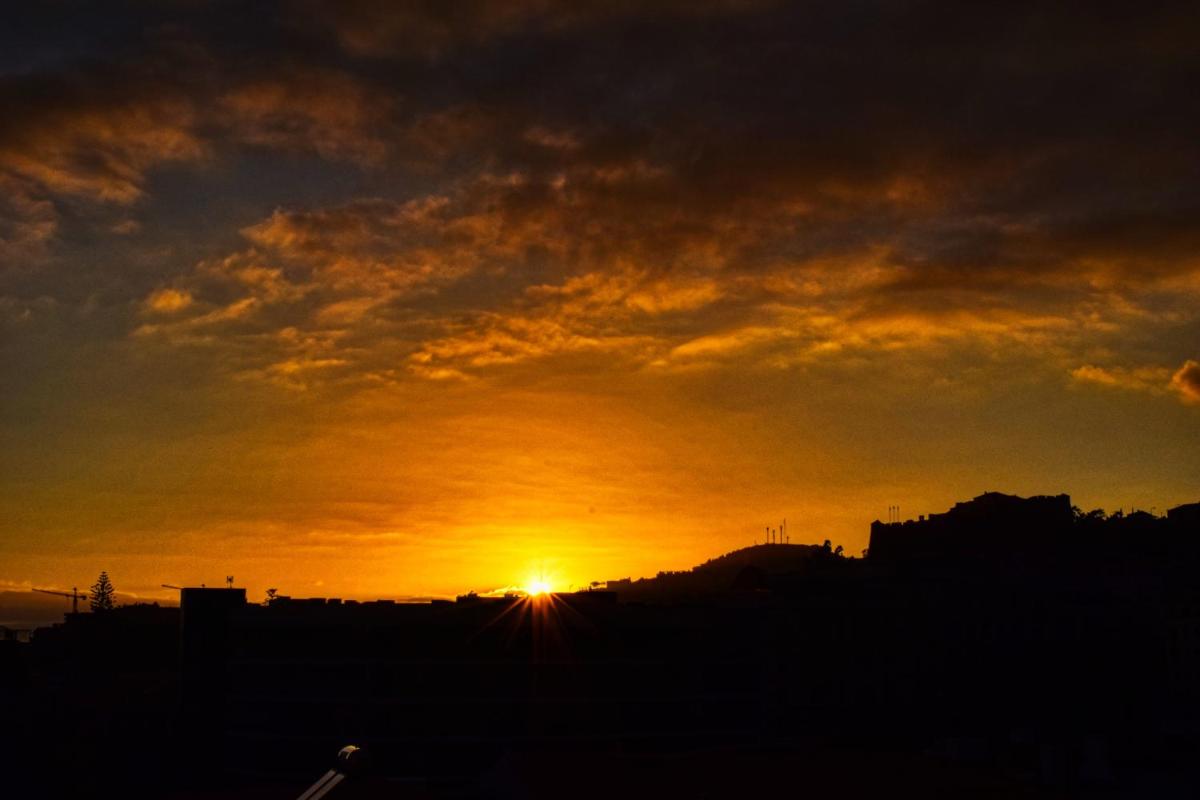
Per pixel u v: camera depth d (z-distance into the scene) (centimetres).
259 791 8900
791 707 15212
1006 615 17338
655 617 14812
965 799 7650
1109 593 18900
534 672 14112
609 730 14000
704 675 14788
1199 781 12062
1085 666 17550
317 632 14250
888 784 7838
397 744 13575
